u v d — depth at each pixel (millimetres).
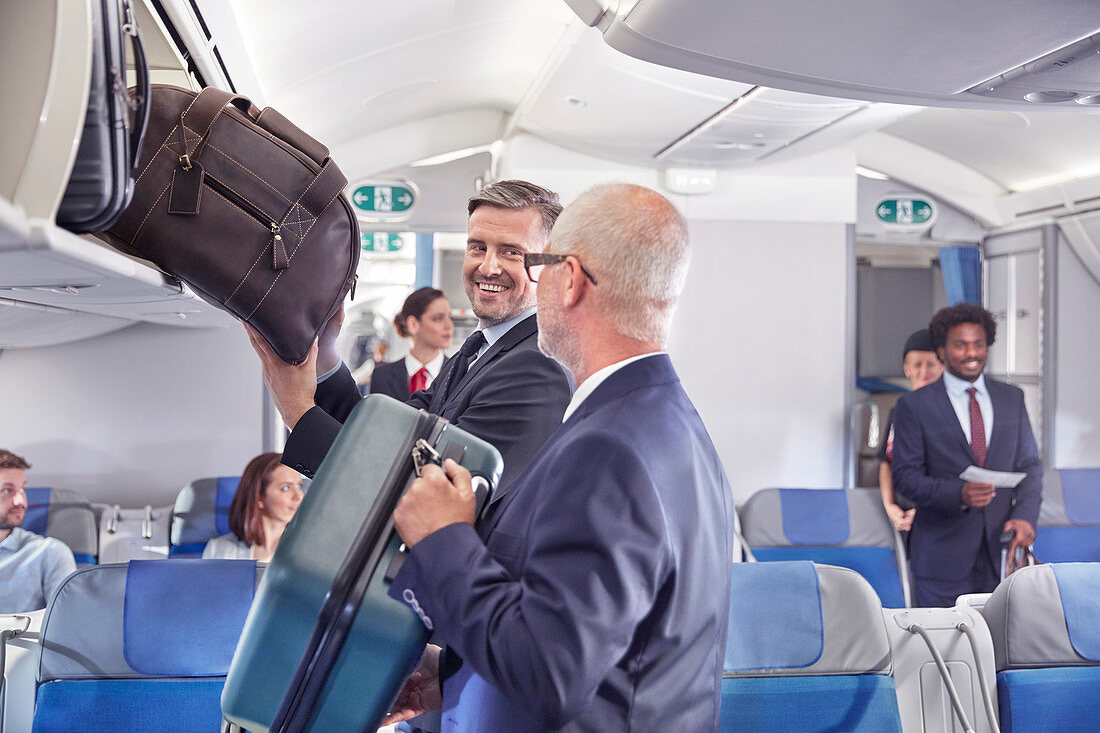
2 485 3242
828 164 5195
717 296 5129
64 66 1004
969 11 1703
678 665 1157
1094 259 5531
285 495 3264
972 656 2219
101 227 1148
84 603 1934
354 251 1558
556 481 1116
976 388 4145
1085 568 2281
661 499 1112
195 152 1424
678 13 1883
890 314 7535
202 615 1966
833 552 4121
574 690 1014
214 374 4684
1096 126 4750
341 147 4938
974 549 3977
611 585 1044
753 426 5141
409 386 4363
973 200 5852
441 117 5133
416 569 1141
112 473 4613
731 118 4020
